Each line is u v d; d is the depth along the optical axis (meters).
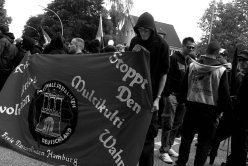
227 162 5.65
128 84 4.66
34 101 5.54
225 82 5.26
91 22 66.56
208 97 5.28
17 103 5.74
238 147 5.47
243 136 5.44
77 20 66.50
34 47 8.73
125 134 4.63
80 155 4.95
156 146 7.82
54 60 5.41
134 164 4.48
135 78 4.61
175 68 6.51
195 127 5.42
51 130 5.26
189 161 6.86
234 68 6.40
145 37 4.57
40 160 5.26
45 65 5.51
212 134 5.36
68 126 5.10
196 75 5.38
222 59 7.44
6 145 5.73
